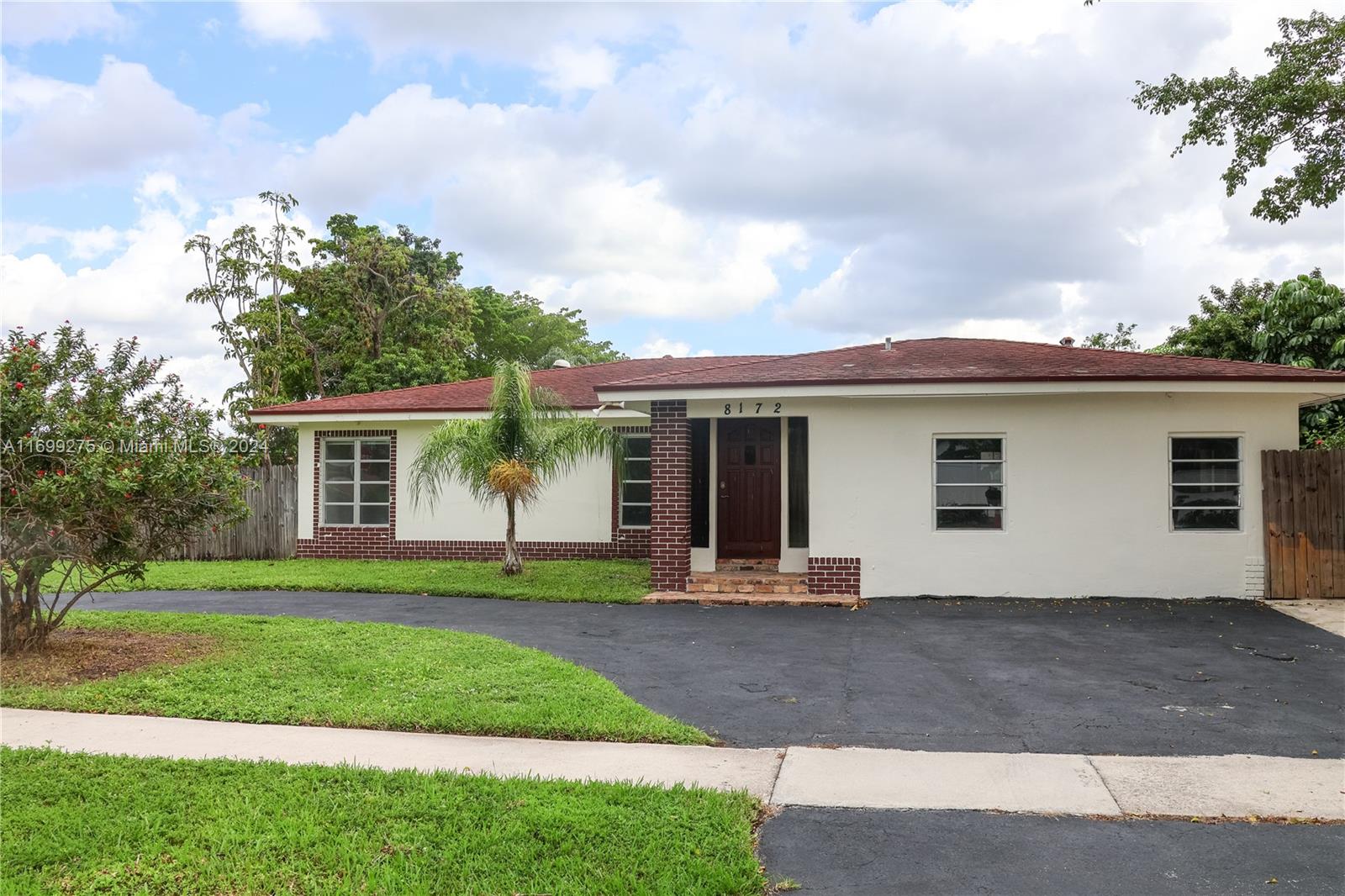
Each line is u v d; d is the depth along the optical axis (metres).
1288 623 10.77
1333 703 7.39
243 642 9.59
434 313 34.38
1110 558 12.58
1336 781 5.55
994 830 4.86
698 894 4.13
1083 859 4.51
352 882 4.29
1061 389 12.13
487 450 14.43
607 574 15.16
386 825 4.89
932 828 4.90
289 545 18.77
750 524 14.56
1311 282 18.80
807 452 14.05
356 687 7.79
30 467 8.23
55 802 5.28
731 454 14.66
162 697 7.55
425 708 7.11
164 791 5.39
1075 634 10.30
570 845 4.61
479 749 6.29
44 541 8.28
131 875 4.36
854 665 8.88
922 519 12.94
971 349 15.02
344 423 18.27
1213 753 6.13
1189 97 17.27
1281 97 16.02
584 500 17.58
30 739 6.51
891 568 12.98
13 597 9.92
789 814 5.11
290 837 4.70
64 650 9.05
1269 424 12.45
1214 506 12.52
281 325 30.52
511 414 14.47
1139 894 4.16
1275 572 12.30
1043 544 12.72
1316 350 18.70
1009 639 10.06
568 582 14.30
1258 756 6.05
